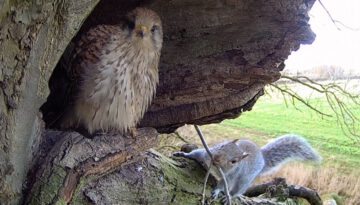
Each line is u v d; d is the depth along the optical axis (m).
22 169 0.61
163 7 0.76
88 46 0.70
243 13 0.75
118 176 0.74
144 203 0.75
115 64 0.69
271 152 1.13
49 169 0.64
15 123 0.55
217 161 0.83
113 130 0.72
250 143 0.96
